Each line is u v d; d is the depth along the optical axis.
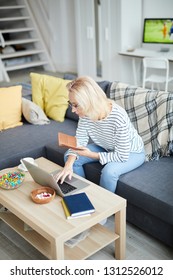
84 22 6.13
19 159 2.79
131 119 2.77
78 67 6.66
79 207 1.88
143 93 2.75
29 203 2.00
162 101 2.61
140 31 5.86
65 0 6.86
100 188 2.12
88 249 1.96
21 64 7.21
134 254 2.19
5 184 2.14
